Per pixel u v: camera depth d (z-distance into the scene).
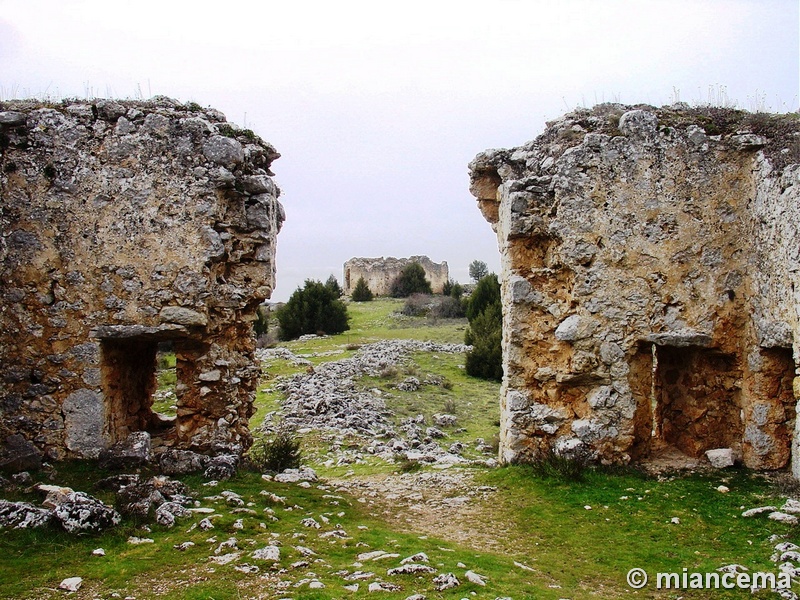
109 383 10.09
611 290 10.99
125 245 9.90
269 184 10.73
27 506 7.13
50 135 9.91
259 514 7.93
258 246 10.73
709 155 11.16
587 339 10.94
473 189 13.15
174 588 5.88
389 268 53.06
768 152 10.76
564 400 11.27
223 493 8.54
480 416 19.77
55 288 9.82
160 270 9.90
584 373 10.95
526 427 11.34
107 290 9.84
